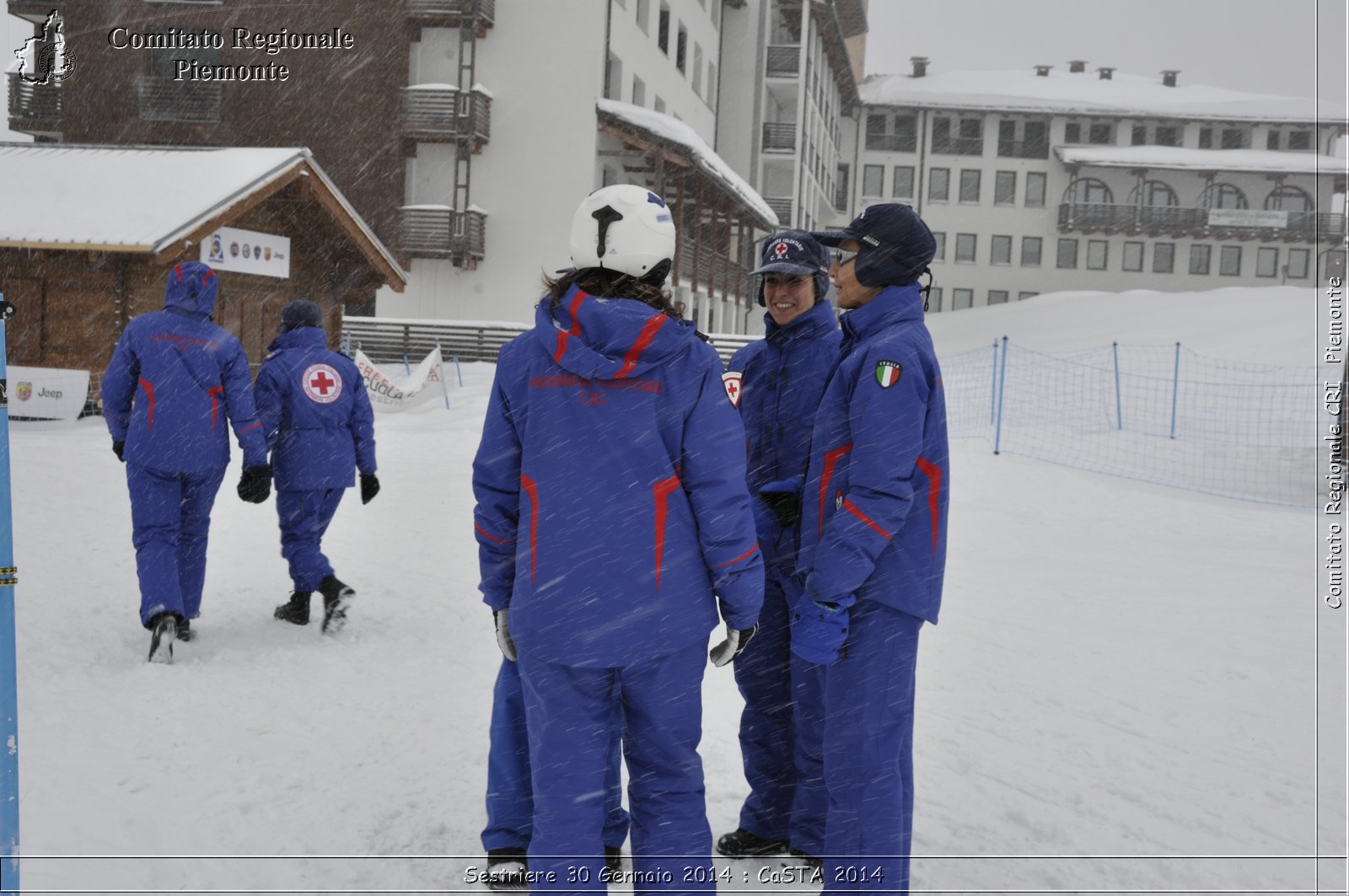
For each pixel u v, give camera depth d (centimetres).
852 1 5422
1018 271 5809
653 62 3300
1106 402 2081
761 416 337
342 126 2786
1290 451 1598
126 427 504
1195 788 373
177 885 286
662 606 249
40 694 426
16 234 1669
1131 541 963
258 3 2812
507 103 2798
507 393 262
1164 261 5744
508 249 2811
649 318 247
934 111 5781
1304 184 5641
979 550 902
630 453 249
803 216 4456
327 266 2144
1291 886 301
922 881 302
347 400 554
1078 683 502
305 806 338
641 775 263
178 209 1727
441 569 726
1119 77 6481
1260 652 564
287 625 564
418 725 413
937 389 269
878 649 271
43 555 709
